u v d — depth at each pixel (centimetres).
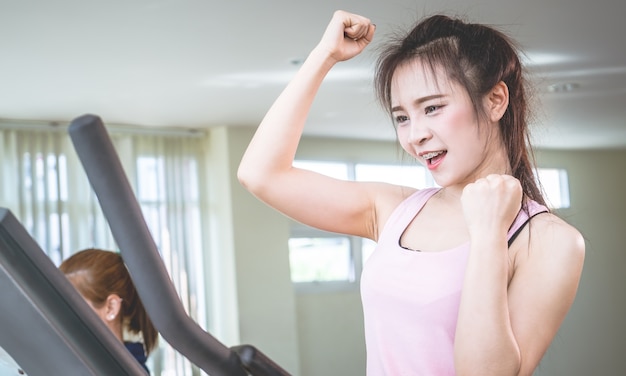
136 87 592
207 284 759
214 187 766
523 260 92
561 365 923
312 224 109
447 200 100
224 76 574
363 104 672
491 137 97
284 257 764
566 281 90
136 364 42
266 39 491
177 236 747
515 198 84
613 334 961
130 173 727
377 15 451
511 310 91
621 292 973
